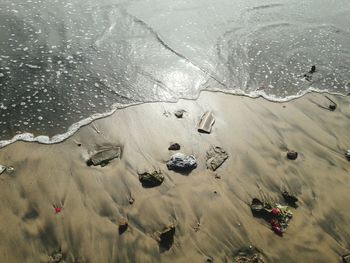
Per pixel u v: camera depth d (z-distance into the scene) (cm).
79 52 855
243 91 804
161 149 645
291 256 517
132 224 533
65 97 743
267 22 1043
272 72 866
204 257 506
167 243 514
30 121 688
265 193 595
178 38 934
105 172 598
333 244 536
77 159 620
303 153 670
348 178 635
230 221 550
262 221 555
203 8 1065
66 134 666
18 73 784
